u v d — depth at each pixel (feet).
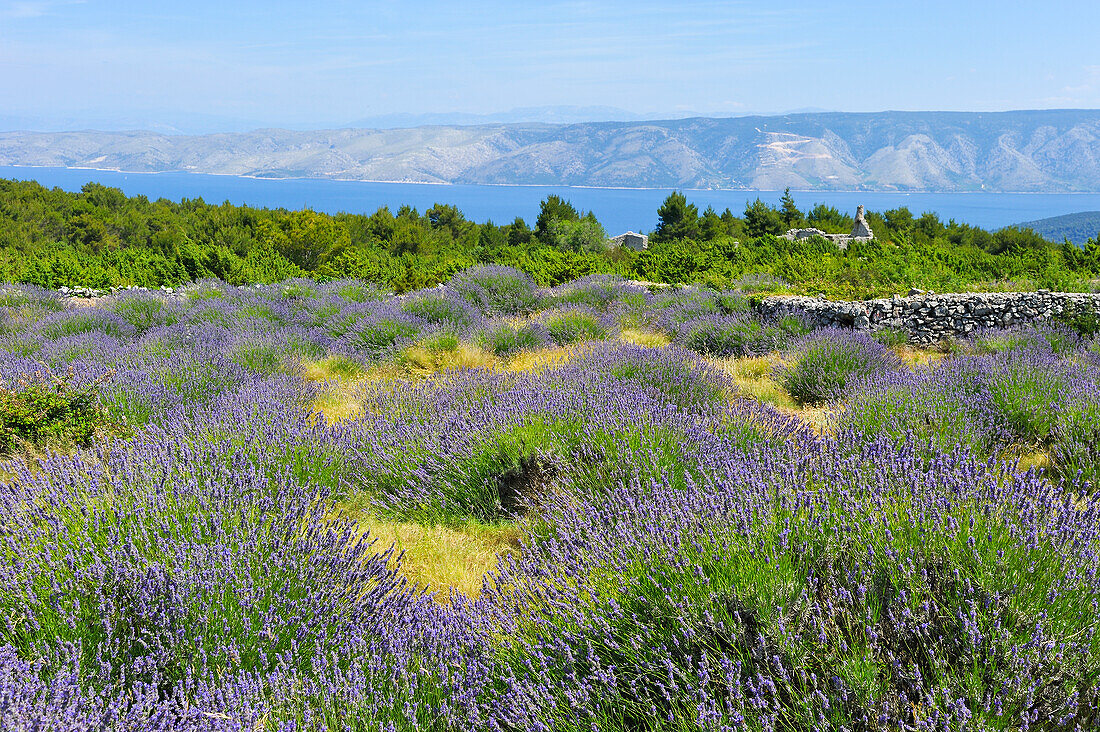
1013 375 20.47
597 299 49.21
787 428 18.06
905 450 12.19
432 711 7.94
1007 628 7.37
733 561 8.69
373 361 33.65
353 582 10.53
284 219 97.25
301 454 16.33
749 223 196.65
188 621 9.07
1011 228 168.45
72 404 20.49
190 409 21.81
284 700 7.89
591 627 8.48
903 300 37.09
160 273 72.59
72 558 9.80
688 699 7.23
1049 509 9.21
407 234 150.00
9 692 6.84
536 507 14.60
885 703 6.69
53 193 196.85
